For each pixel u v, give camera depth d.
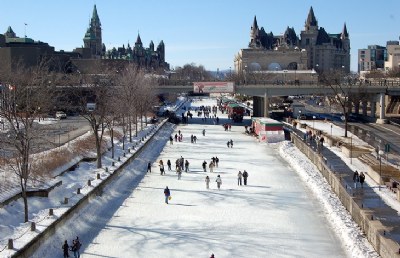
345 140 90.94
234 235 43.19
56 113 117.31
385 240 35.00
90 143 74.75
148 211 50.47
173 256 38.44
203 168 71.88
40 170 51.81
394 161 68.88
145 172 70.75
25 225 39.62
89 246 40.44
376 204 46.75
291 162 76.56
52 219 40.91
